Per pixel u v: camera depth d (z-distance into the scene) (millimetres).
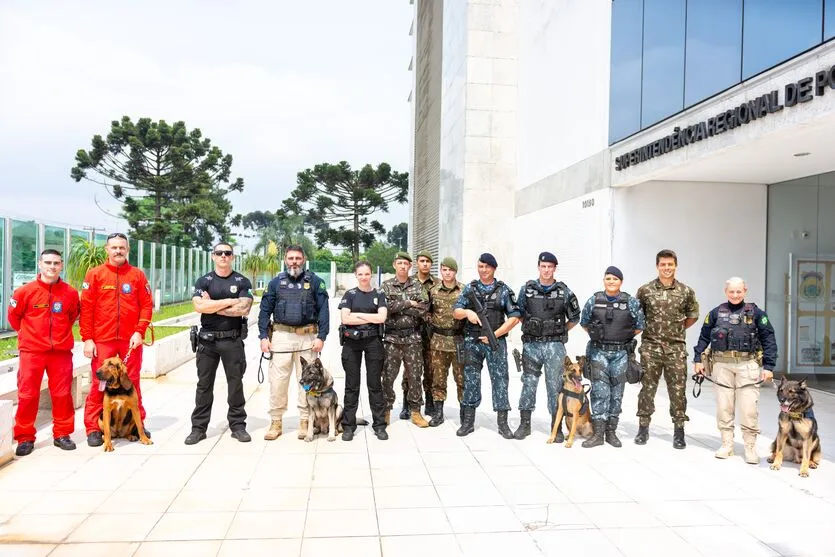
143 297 6066
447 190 19219
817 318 9070
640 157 9227
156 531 3846
